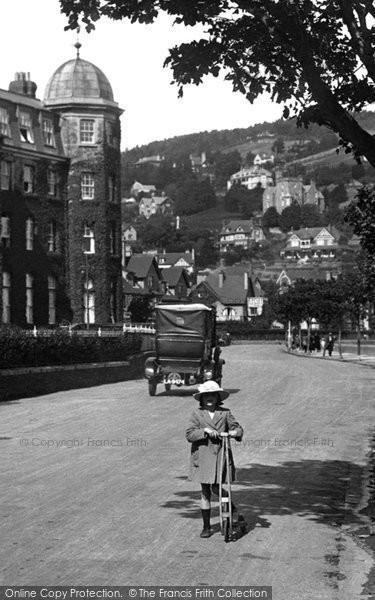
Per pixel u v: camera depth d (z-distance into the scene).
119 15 10.01
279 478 13.73
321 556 8.88
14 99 60.44
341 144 10.68
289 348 93.50
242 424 21.31
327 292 79.00
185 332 30.31
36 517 10.47
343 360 65.31
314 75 9.80
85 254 60.81
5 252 56.53
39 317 59.53
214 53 10.28
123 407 25.89
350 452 16.88
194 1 9.84
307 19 9.87
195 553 8.88
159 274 119.44
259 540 9.52
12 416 23.14
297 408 25.62
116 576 7.98
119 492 12.14
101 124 63.94
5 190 56.91
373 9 9.79
